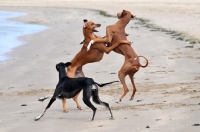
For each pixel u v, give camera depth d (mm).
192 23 32812
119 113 11312
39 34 30281
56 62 19797
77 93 11164
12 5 57594
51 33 30859
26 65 19281
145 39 25844
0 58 21156
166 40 25000
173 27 31047
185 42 23938
